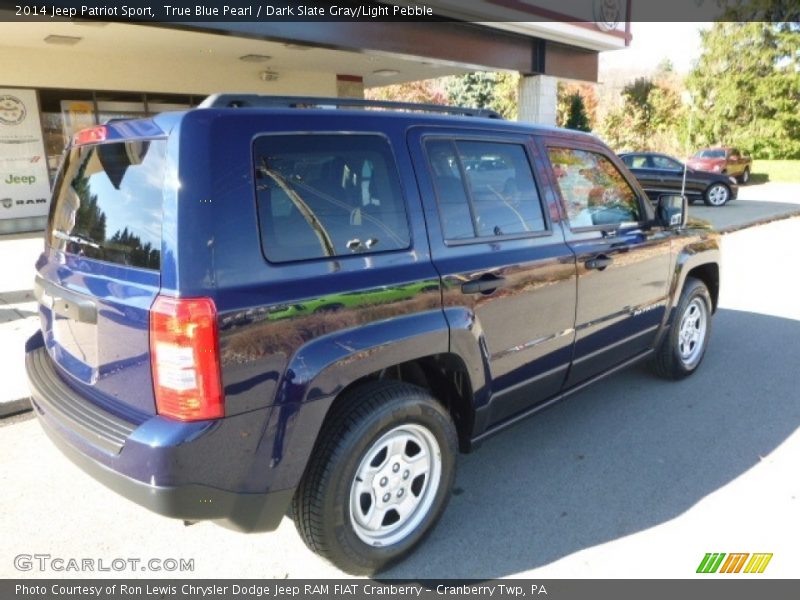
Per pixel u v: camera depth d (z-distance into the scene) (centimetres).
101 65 1131
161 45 1033
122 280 219
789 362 515
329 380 225
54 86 1092
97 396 238
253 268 211
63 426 238
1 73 1036
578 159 362
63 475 338
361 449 240
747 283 809
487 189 301
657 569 264
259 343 209
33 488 324
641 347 423
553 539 284
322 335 225
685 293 453
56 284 261
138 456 203
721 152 2397
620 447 371
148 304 204
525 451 368
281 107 237
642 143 3544
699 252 455
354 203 246
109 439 214
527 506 310
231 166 211
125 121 238
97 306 228
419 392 259
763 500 313
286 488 223
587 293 351
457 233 282
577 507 309
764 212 1598
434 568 266
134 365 214
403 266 256
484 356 287
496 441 381
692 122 3170
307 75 1425
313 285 225
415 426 261
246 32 744
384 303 244
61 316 261
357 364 233
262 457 215
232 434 207
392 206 259
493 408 306
